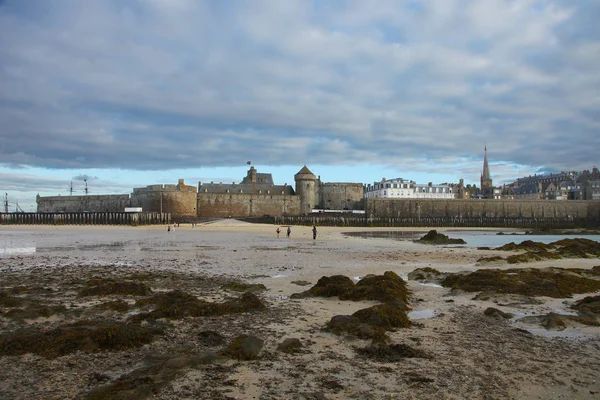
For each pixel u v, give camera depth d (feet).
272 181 347.56
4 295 40.04
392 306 36.06
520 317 36.19
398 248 105.91
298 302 41.27
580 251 86.07
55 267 65.92
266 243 116.78
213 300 41.78
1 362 24.03
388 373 23.25
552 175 555.28
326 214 289.94
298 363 24.59
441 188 417.49
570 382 22.30
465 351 27.12
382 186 415.03
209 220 263.29
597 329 32.45
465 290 47.70
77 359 24.67
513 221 284.20
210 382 21.65
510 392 20.98
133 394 19.62
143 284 47.60
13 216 254.27
